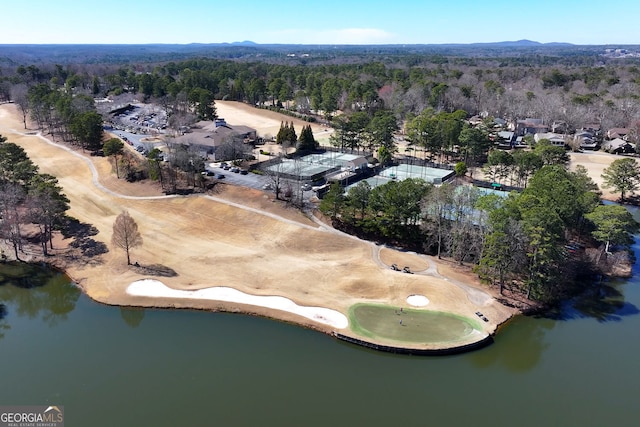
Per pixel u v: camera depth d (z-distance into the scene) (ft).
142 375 187.32
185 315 231.91
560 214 273.95
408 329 217.97
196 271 271.49
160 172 382.83
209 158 465.06
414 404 175.11
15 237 284.41
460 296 245.65
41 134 539.70
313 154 506.89
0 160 341.41
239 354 201.77
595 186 364.38
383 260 283.79
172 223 331.36
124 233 267.18
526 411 173.06
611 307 247.50
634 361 204.64
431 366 198.80
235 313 233.35
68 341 211.20
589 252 285.84
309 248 298.15
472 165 484.74
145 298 243.60
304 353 203.62
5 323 228.43
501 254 237.45
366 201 309.63
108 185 392.47
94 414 166.71
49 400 173.47
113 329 220.64
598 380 192.13
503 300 244.83
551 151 428.56
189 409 168.86
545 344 215.72
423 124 491.31
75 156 463.42
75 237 311.68
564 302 251.19
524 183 428.15
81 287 258.57
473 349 208.54
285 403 172.65
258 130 627.87
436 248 297.74
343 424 163.12
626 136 598.34
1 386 181.37
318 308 235.20
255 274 268.41
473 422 166.71
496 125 634.02
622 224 277.44
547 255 235.20
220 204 352.69
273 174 383.65
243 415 166.09
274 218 331.77
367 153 513.04
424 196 293.64
